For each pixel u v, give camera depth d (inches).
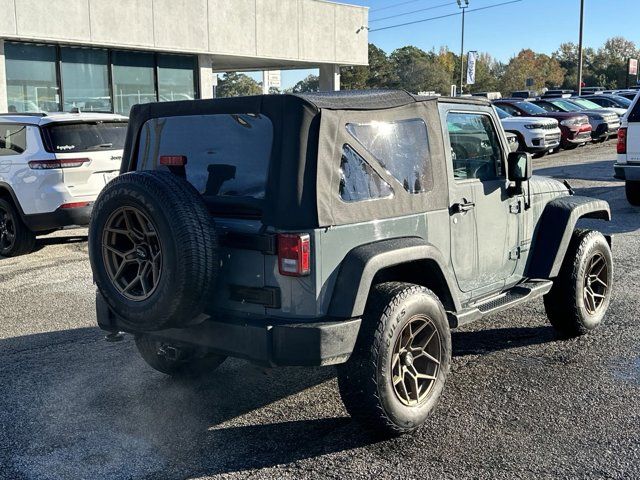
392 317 151.4
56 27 662.5
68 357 221.5
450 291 172.4
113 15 711.1
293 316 148.1
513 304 193.5
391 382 152.8
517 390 186.7
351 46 1017.5
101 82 735.1
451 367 205.2
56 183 358.0
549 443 156.9
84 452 157.4
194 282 144.4
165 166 171.3
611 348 217.5
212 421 172.9
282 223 146.0
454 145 183.2
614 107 1103.6
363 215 154.6
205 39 809.5
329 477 143.9
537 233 216.2
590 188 557.0
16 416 177.0
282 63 1000.9
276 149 148.0
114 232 153.8
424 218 170.4
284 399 185.3
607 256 232.5
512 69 4928.6
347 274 148.6
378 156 159.5
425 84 4224.9
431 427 165.8
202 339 156.1
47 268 348.2
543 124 778.2
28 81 668.1
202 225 145.8
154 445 160.4
